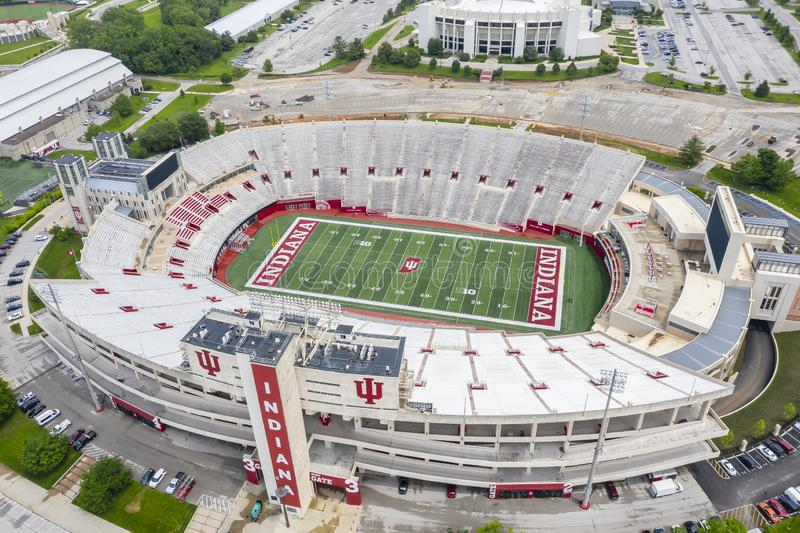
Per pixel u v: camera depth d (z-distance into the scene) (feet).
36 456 257.75
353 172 474.49
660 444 238.68
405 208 454.40
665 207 384.88
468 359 269.44
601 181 431.84
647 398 227.40
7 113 579.48
